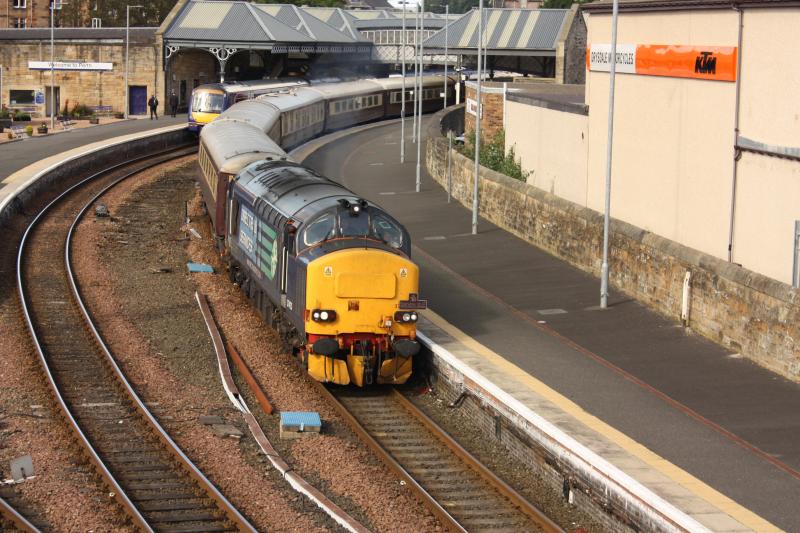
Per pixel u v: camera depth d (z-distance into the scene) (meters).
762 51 31.39
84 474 21.92
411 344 27.61
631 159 39.50
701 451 22.17
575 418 23.86
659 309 33.94
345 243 27.72
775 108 30.86
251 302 37.34
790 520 18.67
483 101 62.31
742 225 32.75
